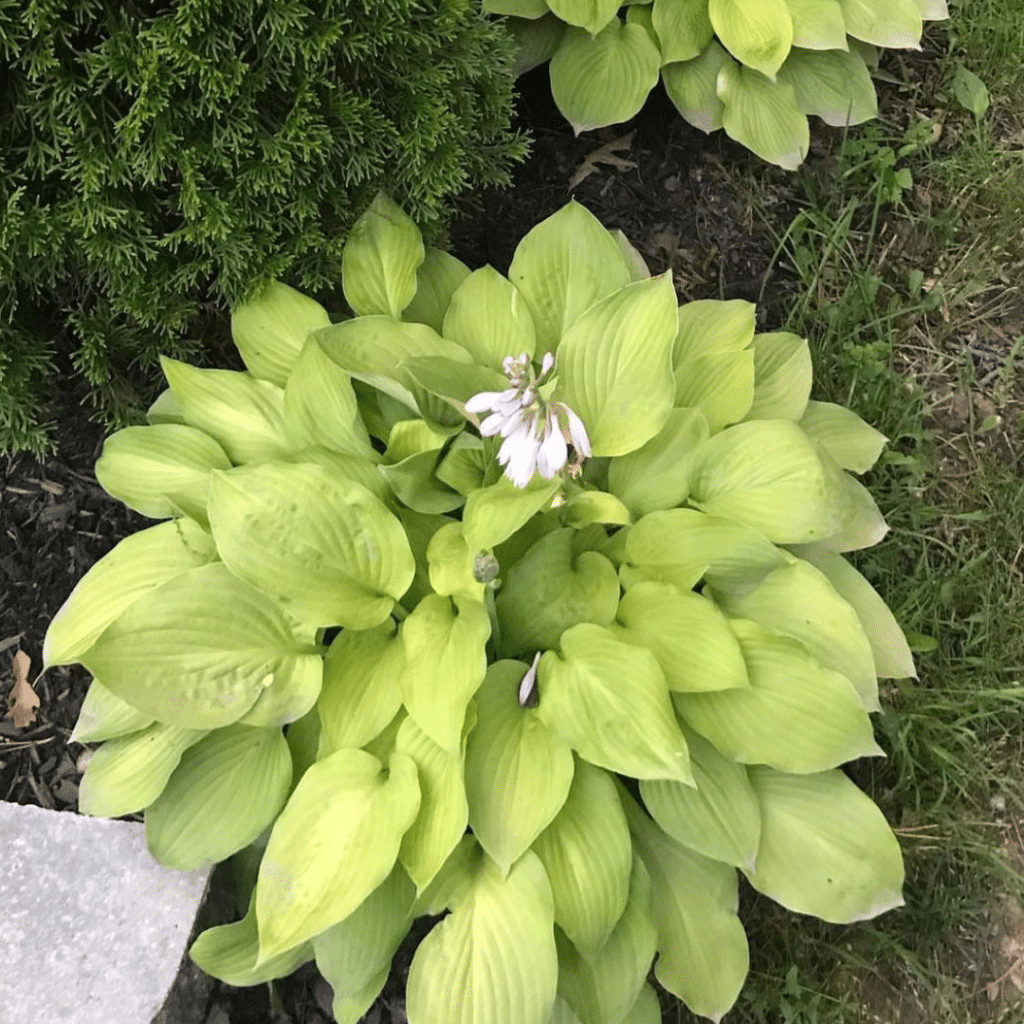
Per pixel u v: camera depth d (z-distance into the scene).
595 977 0.90
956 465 1.34
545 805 0.88
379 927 0.90
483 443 1.03
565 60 1.35
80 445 1.20
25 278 1.01
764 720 0.95
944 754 1.14
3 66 0.93
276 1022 1.03
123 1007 0.93
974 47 1.59
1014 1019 1.08
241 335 1.09
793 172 1.48
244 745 0.96
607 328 1.06
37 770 1.08
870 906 0.96
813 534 1.00
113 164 0.95
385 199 1.10
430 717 0.88
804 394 1.15
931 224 1.47
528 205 1.41
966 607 1.24
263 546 0.93
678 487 1.05
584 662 0.92
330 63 1.02
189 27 0.91
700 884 0.97
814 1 1.38
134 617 0.90
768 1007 1.05
